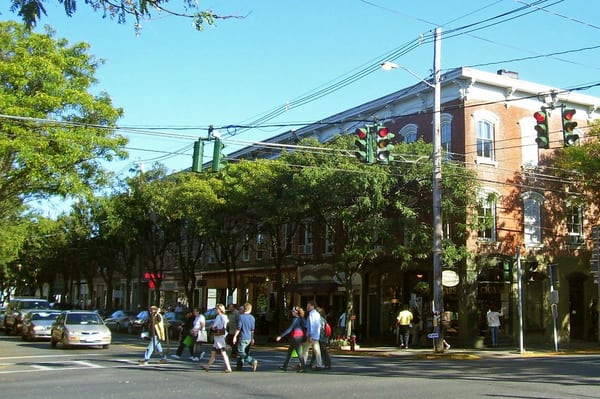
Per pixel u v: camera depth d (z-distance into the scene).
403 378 14.76
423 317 29.41
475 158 29.27
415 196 27.30
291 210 27.08
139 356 21.38
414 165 25.41
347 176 24.95
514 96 30.86
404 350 26.48
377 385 13.26
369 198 25.33
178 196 32.47
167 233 41.38
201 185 31.03
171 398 11.47
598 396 11.50
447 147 29.95
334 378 14.74
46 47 23.56
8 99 21.70
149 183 40.03
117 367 17.61
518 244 30.05
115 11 7.57
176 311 35.16
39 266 66.25
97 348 25.58
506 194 30.08
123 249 49.00
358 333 32.44
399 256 26.83
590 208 32.41
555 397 11.33
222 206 31.12
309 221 32.22
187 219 36.22
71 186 24.20
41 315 31.59
